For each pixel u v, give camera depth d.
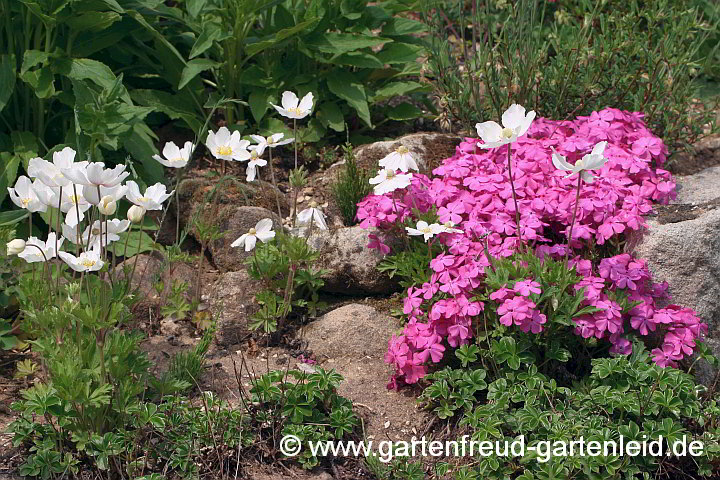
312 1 5.01
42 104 4.73
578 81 5.09
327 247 4.34
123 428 3.24
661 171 4.31
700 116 5.21
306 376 3.49
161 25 5.25
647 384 3.43
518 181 4.14
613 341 3.61
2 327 3.77
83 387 3.07
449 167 4.32
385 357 3.88
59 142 4.94
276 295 4.22
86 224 3.88
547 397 3.41
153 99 5.11
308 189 4.82
